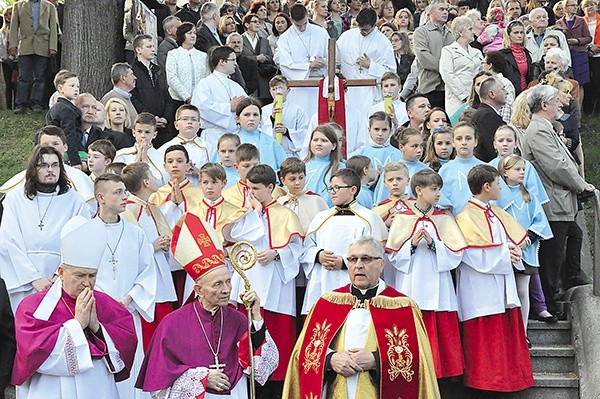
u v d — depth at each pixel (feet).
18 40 79.20
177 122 53.78
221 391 32.37
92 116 53.98
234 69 61.57
